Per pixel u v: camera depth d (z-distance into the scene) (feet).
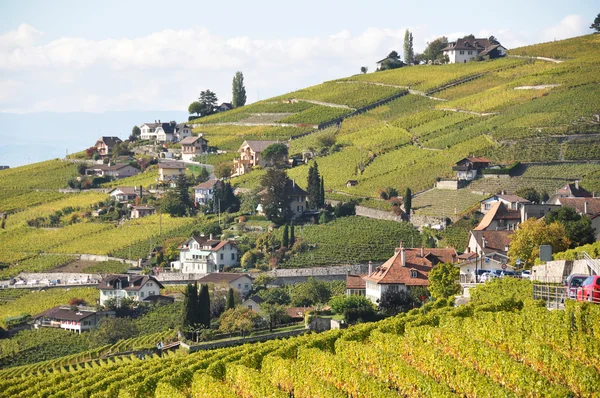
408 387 349.41
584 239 643.86
